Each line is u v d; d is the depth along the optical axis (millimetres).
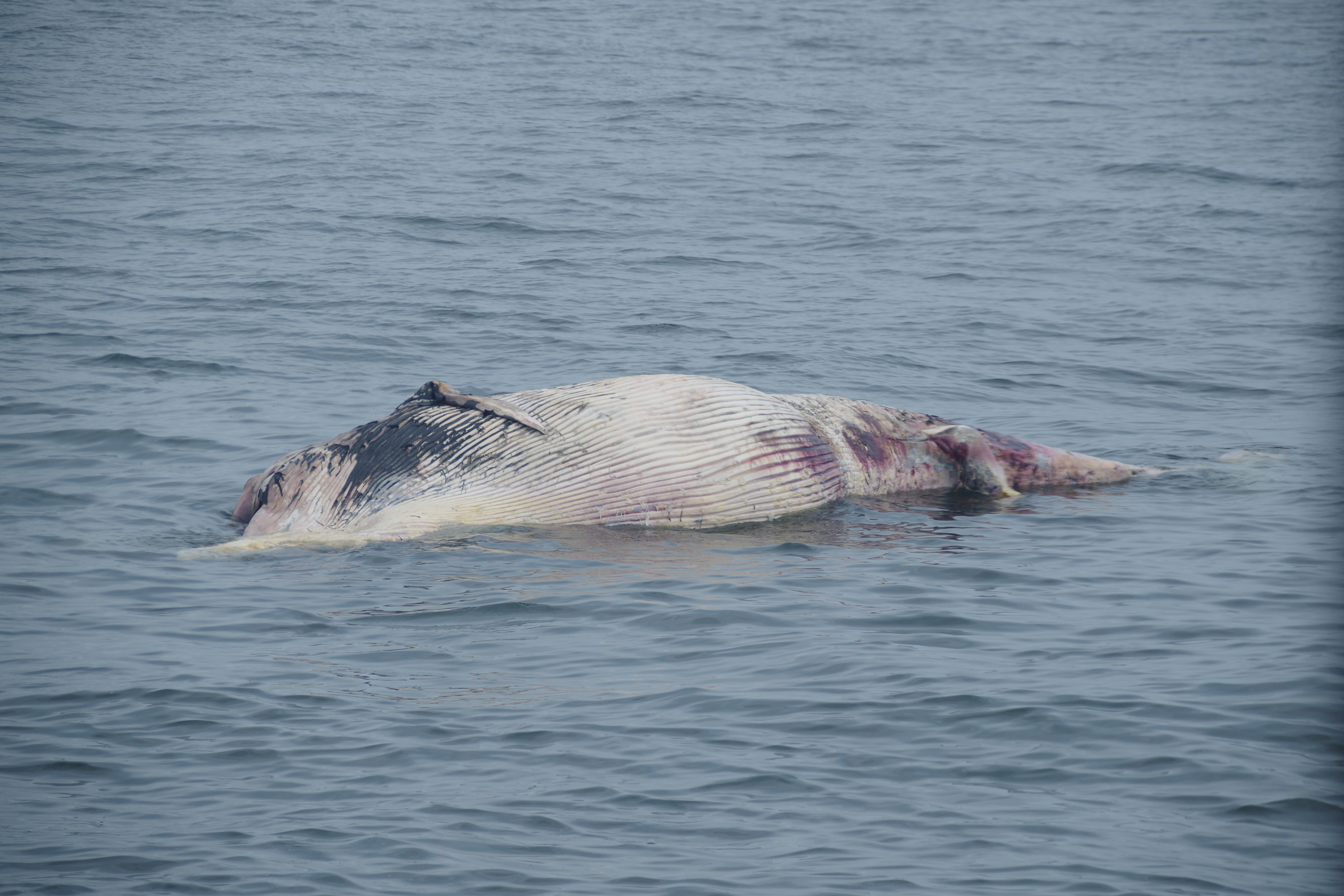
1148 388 83562
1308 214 136500
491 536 57125
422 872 31766
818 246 124000
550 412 60719
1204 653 43438
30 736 38312
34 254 112625
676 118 190500
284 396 78188
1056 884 30938
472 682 42438
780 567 53656
